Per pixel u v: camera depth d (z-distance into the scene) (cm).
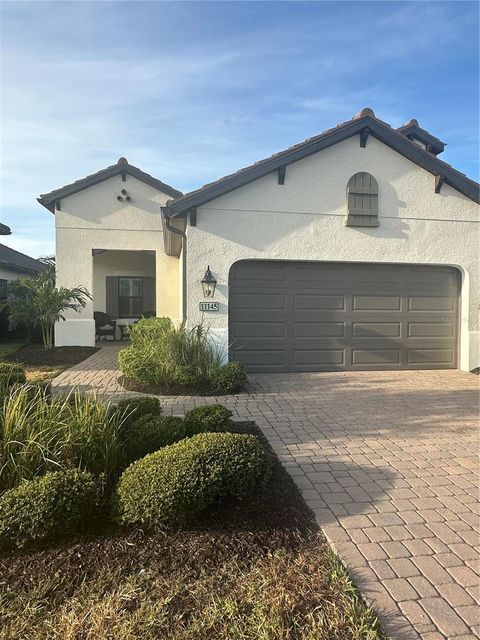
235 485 330
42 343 1452
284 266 927
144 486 307
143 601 240
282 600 242
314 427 571
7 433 345
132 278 1819
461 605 245
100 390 771
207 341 843
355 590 254
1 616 230
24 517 278
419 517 343
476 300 972
